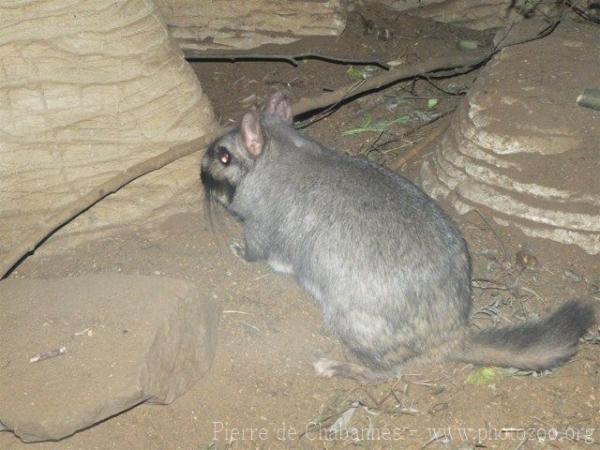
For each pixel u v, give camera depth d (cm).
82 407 130
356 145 199
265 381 147
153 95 168
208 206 172
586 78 182
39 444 135
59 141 164
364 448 138
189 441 140
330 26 227
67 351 137
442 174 182
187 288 147
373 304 143
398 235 144
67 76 162
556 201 169
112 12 163
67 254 170
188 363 144
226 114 207
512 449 137
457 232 150
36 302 146
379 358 146
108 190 165
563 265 166
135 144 169
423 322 143
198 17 223
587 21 211
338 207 149
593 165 170
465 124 181
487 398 144
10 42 158
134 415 140
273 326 156
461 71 206
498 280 164
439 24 237
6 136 161
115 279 150
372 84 194
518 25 204
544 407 143
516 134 174
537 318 155
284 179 155
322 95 189
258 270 166
